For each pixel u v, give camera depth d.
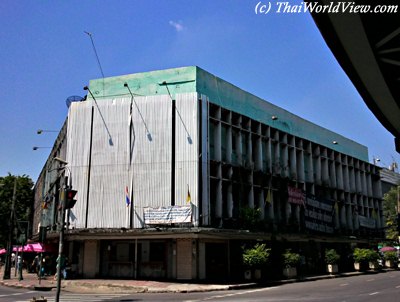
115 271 26.70
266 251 26.98
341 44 6.31
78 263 27.44
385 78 7.38
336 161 44.72
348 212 44.84
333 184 42.69
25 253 44.44
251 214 28.72
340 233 41.66
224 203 28.47
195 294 18.89
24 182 55.16
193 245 25.38
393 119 9.66
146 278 25.83
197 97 27.30
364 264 39.75
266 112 35.47
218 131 28.62
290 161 36.78
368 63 6.84
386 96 8.20
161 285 22.22
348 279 28.38
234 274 27.58
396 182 81.81
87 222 26.78
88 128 28.23
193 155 26.34
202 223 25.64
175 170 26.39
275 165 34.34
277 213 33.47
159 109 27.45
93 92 30.30
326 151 42.59
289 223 33.88
